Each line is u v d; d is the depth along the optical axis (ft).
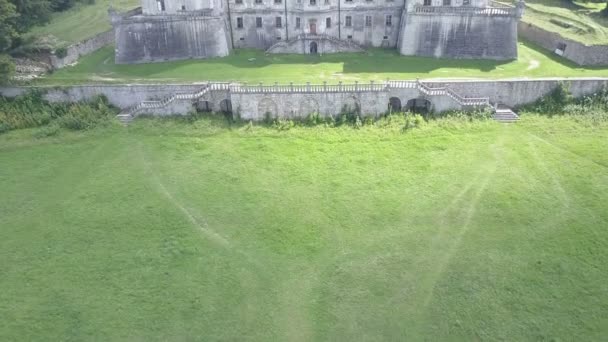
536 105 188.96
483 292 118.52
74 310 115.55
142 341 108.37
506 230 136.36
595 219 138.72
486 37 220.64
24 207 148.77
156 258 129.90
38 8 231.91
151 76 210.38
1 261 129.39
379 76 202.49
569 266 124.47
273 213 144.77
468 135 175.73
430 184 153.99
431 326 110.93
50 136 183.11
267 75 208.03
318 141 176.76
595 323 110.01
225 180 158.61
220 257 130.21
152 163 167.53
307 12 233.14
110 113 192.75
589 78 186.70
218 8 229.66
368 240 135.03
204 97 189.78
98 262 128.88
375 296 118.62
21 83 198.29
